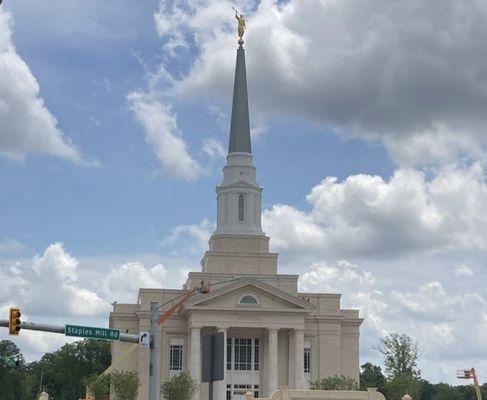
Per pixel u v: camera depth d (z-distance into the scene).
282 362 124.06
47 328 51.47
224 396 120.25
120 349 125.12
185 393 115.75
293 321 122.19
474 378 92.38
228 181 133.50
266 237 131.50
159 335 124.12
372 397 78.50
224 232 130.62
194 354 119.88
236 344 123.94
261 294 122.19
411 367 131.12
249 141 135.50
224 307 120.94
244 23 139.12
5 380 168.25
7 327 50.19
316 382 119.50
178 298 120.44
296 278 128.50
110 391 121.75
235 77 137.75
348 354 130.25
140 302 125.44
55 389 199.38
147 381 124.38
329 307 128.50
